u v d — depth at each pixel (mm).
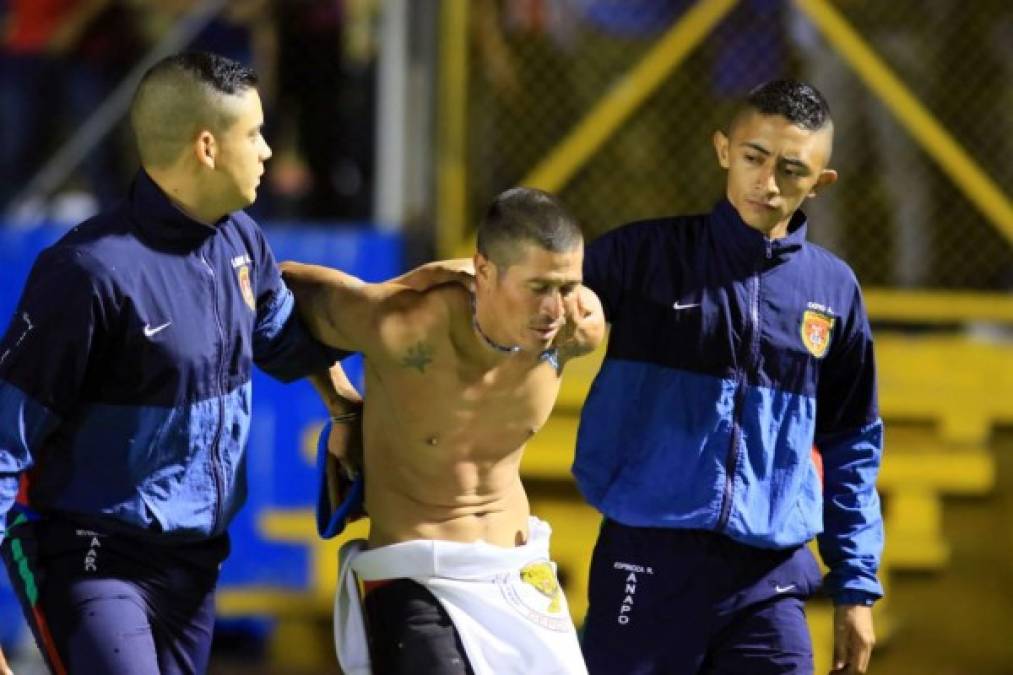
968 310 28000
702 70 28078
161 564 15328
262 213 29328
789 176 15633
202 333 15062
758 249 15938
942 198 28422
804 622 16250
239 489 15742
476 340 14766
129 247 14773
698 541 15969
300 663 26188
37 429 14539
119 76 30422
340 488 16297
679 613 16031
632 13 27828
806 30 27922
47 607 14961
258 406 26734
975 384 27625
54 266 14609
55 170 29656
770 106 15633
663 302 15992
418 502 15227
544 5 27766
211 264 15188
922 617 26312
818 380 16422
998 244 28406
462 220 27406
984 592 26406
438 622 14922
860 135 28297
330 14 29188
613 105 27578
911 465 26125
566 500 26219
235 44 29625
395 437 15148
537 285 14156
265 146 15273
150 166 14883
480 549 14969
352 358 26297
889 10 28438
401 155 27562
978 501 26656
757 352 15977
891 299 28047
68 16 30141
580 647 16469
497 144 27828
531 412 15180
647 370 16078
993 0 28516
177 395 15008
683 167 28109
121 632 14734
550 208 14242
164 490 15141
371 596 15305
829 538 16766
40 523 15227
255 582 26609
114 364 14812
